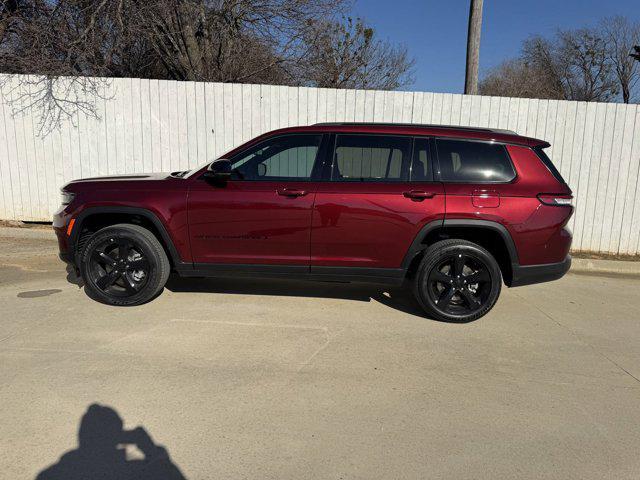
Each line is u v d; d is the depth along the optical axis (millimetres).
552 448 2668
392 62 16891
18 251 6871
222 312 4703
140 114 7859
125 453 2500
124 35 10461
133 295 4676
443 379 3453
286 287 5641
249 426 2781
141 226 4758
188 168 7977
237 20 12047
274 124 7863
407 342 4117
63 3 9961
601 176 7691
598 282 6520
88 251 4629
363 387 3291
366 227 4426
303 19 12156
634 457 2607
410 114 7785
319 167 4551
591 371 3674
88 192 4664
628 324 4797
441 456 2564
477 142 4559
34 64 9188
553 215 4430
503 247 4508
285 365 3588
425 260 4488
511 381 3459
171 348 3818
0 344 3805
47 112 7855
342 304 5094
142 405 2959
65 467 2377
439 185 4441
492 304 4543
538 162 4535
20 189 8055
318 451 2570
